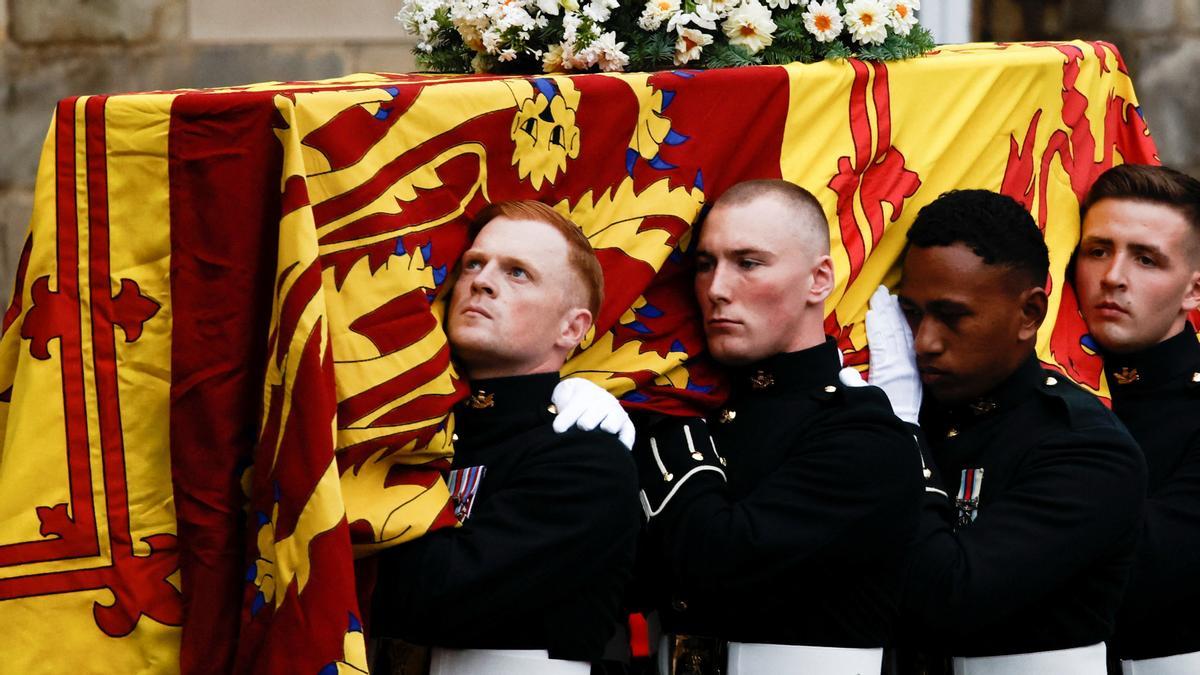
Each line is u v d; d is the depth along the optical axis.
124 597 6.17
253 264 6.07
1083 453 7.06
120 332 6.18
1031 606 6.99
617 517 6.30
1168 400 7.96
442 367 6.25
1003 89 8.16
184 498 6.18
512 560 6.14
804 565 6.57
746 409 6.98
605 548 6.29
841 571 6.65
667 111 7.00
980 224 7.17
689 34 7.48
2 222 13.09
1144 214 7.92
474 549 6.16
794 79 7.38
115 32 12.91
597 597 6.40
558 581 6.23
